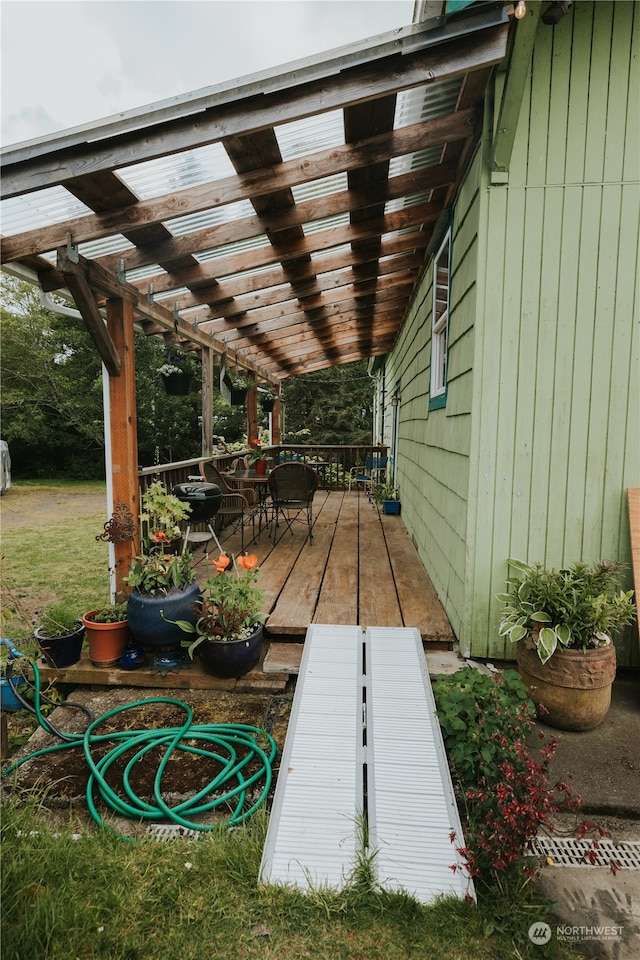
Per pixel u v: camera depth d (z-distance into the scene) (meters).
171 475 5.08
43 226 2.89
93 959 1.37
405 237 4.39
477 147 2.81
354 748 2.07
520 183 2.68
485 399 2.80
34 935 1.39
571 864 1.74
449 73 2.18
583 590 2.45
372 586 3.85
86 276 3.11
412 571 4.27
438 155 3.15
